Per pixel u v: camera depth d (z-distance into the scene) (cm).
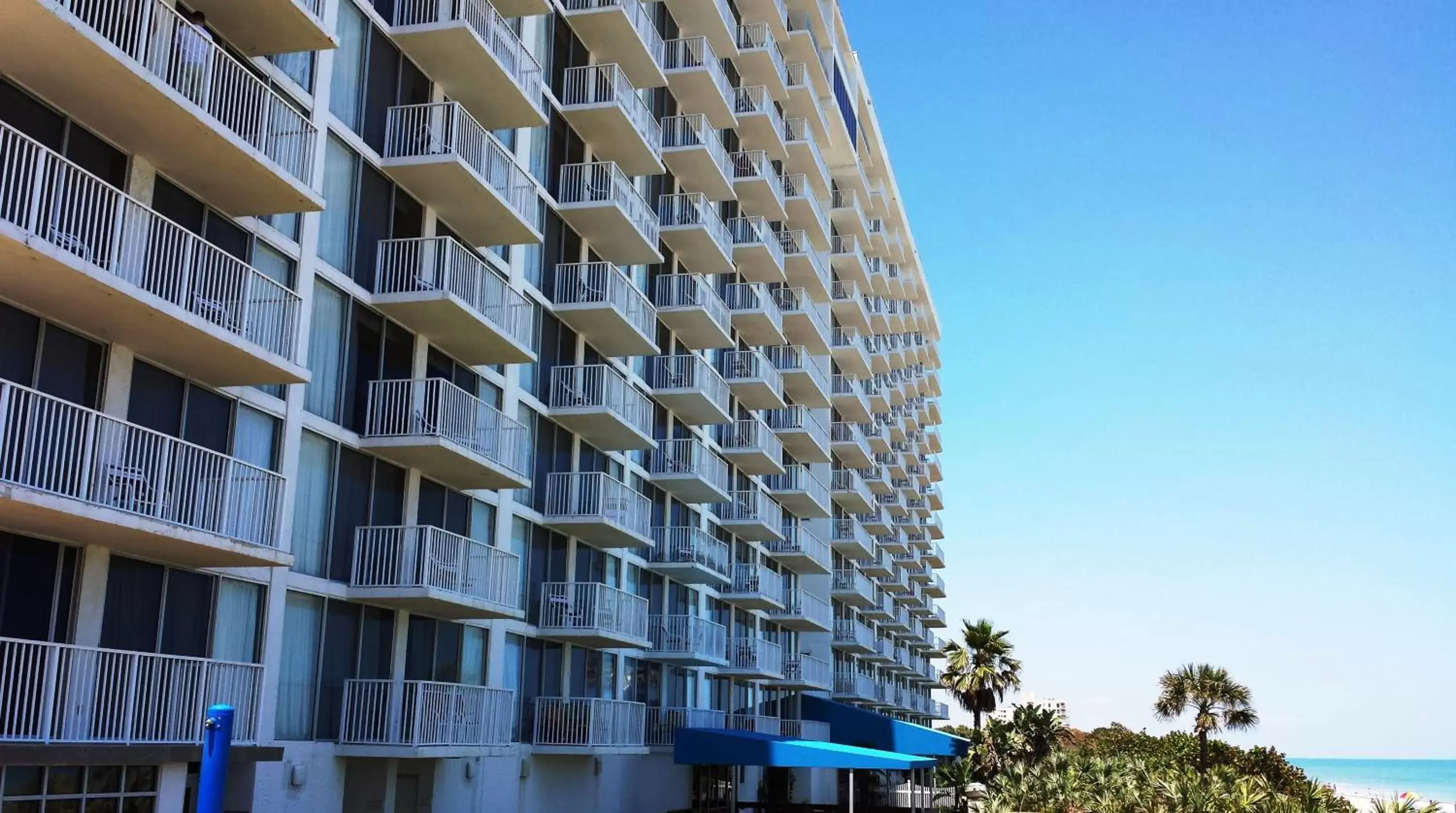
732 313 4725
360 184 2378
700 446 4109
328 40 2023
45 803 1574
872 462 6956
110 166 1794
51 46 1575
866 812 5181
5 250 1494
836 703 5150
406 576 2356
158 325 1738
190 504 1847
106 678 1705
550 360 3288
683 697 4212
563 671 3291
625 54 3528
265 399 2084
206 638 1956
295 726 2158
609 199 3328
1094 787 4919
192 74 1819
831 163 6594
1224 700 6956
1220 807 4269
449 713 2445
